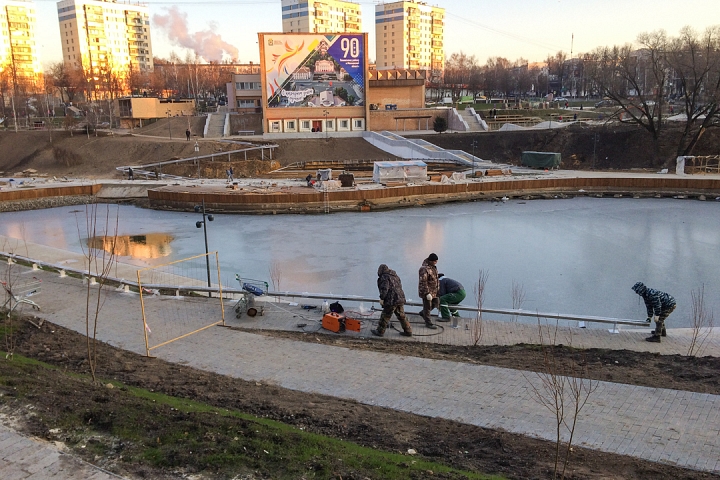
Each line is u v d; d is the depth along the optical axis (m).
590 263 27.19
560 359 12.05
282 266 27.39
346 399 9.84
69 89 119.38
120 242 34.09
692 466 7.08
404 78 78.56
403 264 27.47
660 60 68.50
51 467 6.17
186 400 9.08
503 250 30.16
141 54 156.38
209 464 6.26
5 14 144.38
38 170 63.62
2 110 97.06
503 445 7.64
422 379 10.74
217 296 19.44
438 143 68.88
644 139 62.09
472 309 16.34
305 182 52.03
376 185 48.56
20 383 8.34
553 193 50.16
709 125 56.56
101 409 7.55
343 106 72.31
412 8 154.00
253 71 150.12
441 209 45.19
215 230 37.56
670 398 9.30
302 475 6.14
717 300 21.33
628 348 13.66
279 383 10.80
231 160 60.84
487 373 10.98
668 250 29.58
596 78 69.50
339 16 155.62
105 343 13.48
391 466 6.50
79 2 139.75
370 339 14.41
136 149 64.31
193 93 125.75
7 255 23.05
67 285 19.47
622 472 6.85
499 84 121.38
